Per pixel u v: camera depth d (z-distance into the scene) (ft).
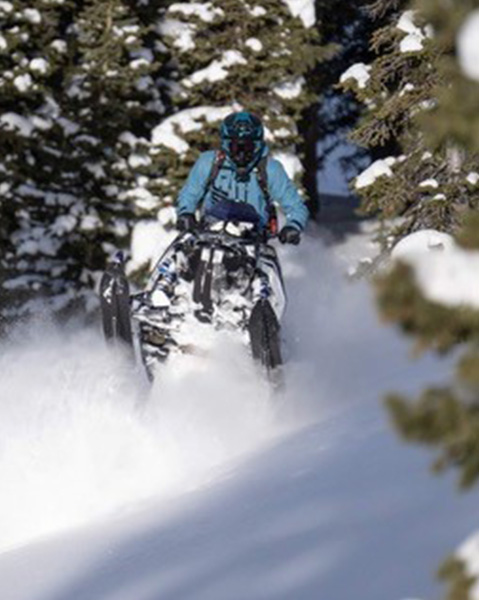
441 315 11.34
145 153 156.56
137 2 170.30
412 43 83.05
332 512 28.19
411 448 31.14
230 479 37.55
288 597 23.75
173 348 56.03
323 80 200.23
